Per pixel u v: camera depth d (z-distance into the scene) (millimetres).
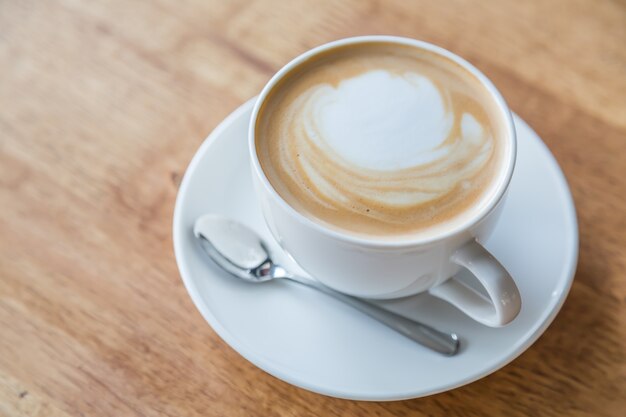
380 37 343
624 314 336
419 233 297
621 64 401
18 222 363
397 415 318
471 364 309
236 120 369
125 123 391
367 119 321
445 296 320
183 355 332
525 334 314
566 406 317
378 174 308
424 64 338
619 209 361
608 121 384
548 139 379
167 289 347
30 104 396
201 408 320
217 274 334
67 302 343
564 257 332
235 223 348
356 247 290
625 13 419
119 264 353
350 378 307
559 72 399
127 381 325
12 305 342
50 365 328
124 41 416
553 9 422
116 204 369
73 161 380
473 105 325
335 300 332
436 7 426
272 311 327
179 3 428
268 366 309
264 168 312
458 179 307
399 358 314
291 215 295
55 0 429
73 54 412
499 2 426
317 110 326
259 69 407
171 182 375
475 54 406
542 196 347
